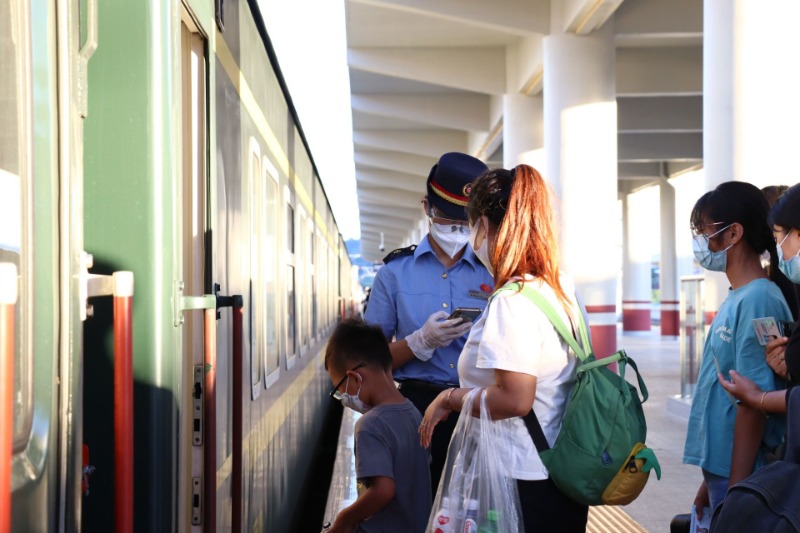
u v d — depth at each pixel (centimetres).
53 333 155
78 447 165
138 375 224
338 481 711
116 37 227
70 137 164
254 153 439
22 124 148
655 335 3534
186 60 294
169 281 230
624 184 3541
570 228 1490
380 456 320
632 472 245
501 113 2167
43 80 155
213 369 268
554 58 1509
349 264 2573
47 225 155
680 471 784
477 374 264
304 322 828
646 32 1493
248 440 408
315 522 879
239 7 392
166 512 227
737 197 311
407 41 1936
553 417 254
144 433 224
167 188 230
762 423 287
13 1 147
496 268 261
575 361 259
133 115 227
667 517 630
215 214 302
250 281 420
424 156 3241
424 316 386
